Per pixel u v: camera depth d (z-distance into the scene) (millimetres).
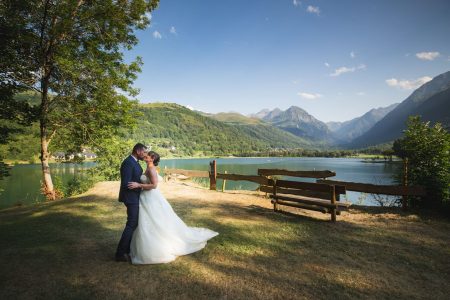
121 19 14164
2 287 3900
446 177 8406
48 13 12906
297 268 4637
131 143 21984
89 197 11273
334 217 7555
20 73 13000
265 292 3822
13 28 10422
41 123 14156
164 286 3957
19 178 51531
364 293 3854
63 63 12164
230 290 3859
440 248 5613
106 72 14148
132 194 4887
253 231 6703
